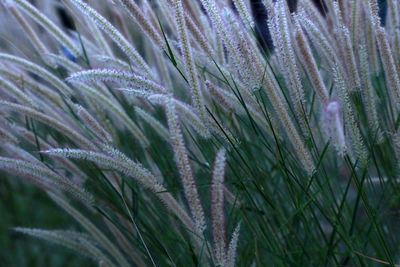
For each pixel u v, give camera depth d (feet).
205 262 3.54
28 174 3.77
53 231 3.94
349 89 3.80
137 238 3.84
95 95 3.83
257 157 4.26
